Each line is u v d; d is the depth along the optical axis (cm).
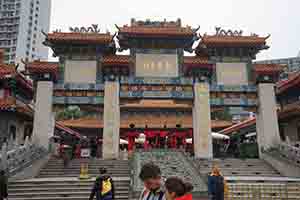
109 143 3328
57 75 3600
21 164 2562
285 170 2862
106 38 3641
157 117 5278
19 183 2220
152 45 3753
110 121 3400
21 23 13850
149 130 5253
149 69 3669
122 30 3653
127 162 3002
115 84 3528
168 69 3684
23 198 2009
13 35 13712
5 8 14012
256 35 3816
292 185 2117
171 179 527
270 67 3712
